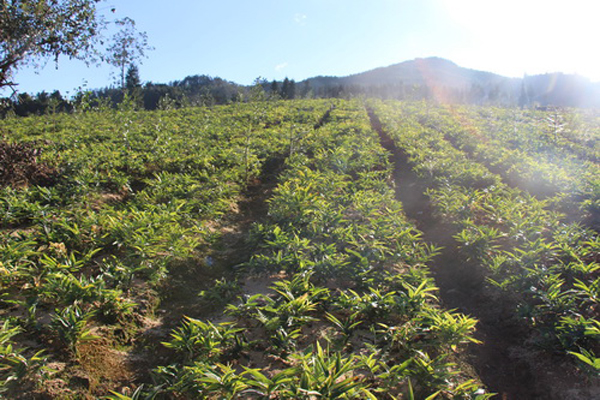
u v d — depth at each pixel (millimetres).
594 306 5418
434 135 19125
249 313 5219
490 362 4844
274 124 24000
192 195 9820
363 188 10797
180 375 3922
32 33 9109
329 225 7891
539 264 6578
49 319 4668
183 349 4363
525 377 4539
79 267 5516
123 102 26625
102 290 4891
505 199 9781
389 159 15766
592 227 8438
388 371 3973
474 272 6887
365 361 3957
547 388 4297
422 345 4645
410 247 7238
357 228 7621
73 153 12812
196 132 19016
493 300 6059
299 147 16156
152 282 5828
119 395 3365
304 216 8141
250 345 4672
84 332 4250
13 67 9461
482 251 7035
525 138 18656
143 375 4227
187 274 6496
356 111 29328
